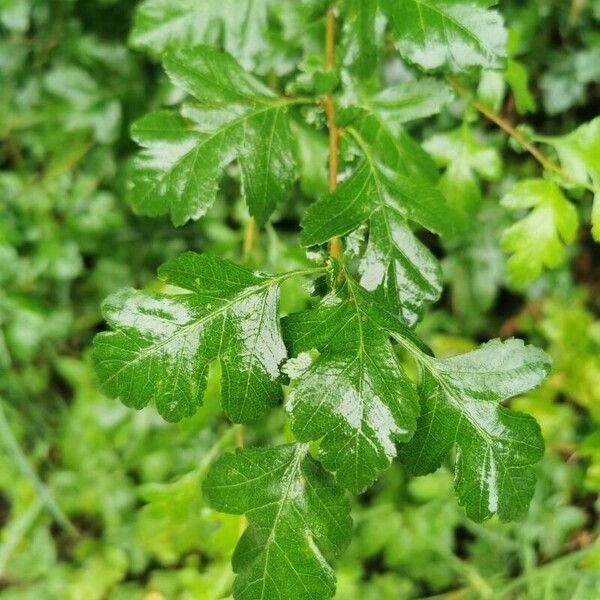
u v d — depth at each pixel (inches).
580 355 15.1
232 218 16.4
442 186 11.1
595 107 16.3
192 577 15.7
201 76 9.3
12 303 16.4
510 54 11.0
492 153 11.0
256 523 8.1
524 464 8.0
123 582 18.3
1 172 17.2
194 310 8.1
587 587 13.8
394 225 8.8
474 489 8.0
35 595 17.6
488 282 16.8
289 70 11.0
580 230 17.1
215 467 8.2
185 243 18.0
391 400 7.8
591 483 12.7
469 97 10.8
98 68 16.0
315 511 8.1
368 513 15.7
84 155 17.1
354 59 9.7
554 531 15.5
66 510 18.2
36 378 18.5
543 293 17.1
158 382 8.0
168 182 9.1
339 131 9.6
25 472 15.7
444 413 8.1
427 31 9.0
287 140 9.4
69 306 18.2
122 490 18.1
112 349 8.0
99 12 15.6
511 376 8.1
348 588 15.4
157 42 10.4
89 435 17.6
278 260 11.9
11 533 17.8
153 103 16.1
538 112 16.2
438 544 15.6
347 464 7.7
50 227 16.9
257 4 10.4
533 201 10.4
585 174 10.3
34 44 16.1
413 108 9.8
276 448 8.3
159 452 16.7
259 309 8.2
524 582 15.0
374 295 8.7
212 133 9.2
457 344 16.3
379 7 9.3
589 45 15.0
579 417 15.2
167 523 15.6
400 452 8.1
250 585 8.0
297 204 15.7
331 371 7.9
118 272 18.0
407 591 16.2
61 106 16.3
